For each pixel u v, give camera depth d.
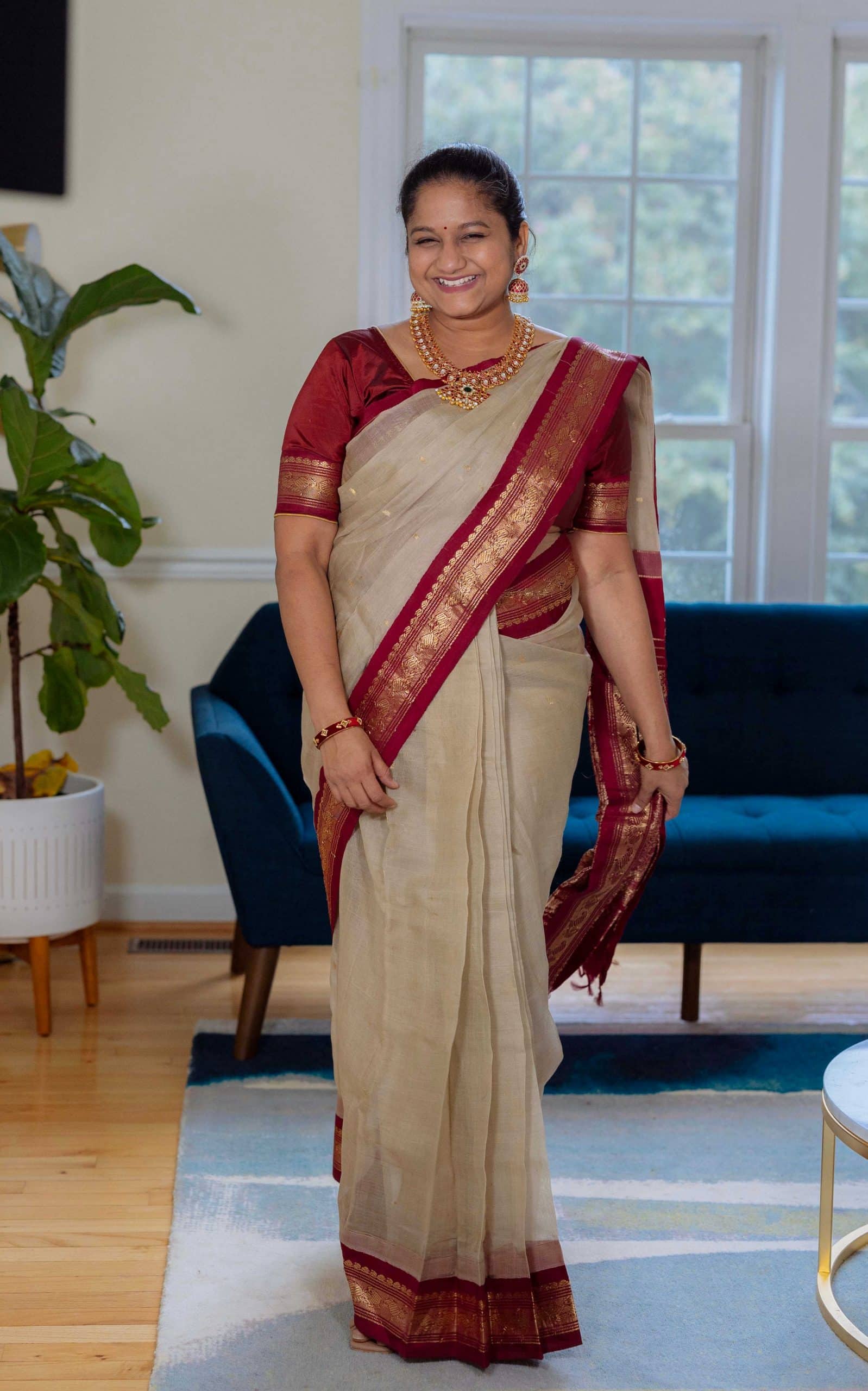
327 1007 3.16
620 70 3.84
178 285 3.63
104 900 3.78
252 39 3.58
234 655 3.39
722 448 3.97
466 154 1.76
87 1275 2.02
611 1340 1.87
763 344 3.89
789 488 3.88
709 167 3.88
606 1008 3.18
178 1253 2.07
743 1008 3.20
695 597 4.03
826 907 2.90
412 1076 1.78
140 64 3.56
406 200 1.78
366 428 1.79
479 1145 1.78
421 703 1.77
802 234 3.79
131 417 3.66
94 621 2.99
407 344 1.83
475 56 3.81
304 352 3.68
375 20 3.58
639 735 2.01
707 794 3.43
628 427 1.90
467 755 1.77
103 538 2.98
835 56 3.83
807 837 2.88
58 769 3.16
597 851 2.10
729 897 2.88
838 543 4.03
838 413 4.01
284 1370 1.79
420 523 1.78
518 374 1.81
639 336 3.93
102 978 3.36
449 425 1.78
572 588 1.90
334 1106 2.61
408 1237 1.81
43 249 3.59
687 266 3.92
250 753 2.76
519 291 1.88
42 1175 2.32
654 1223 2.18
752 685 3.46
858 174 3.92
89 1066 2.80
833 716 3.46
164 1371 1.78
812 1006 3.22
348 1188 1.85
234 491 3.70
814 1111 2.61
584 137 3.86
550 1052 1.91
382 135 3.62
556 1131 2.51
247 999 2.82
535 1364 1.82
